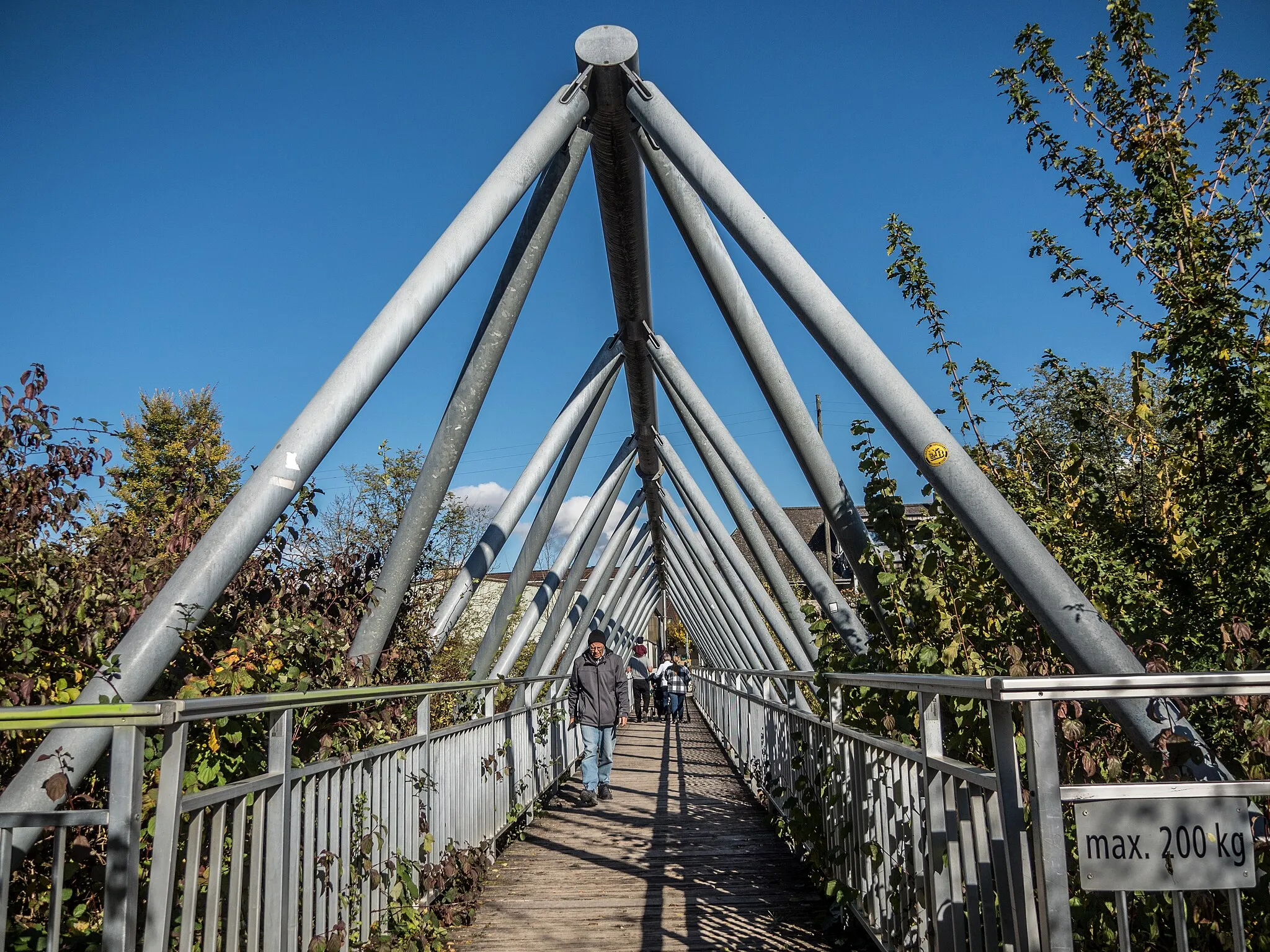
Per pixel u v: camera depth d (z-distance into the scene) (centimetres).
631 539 2014
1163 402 398
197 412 1546
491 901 518
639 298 860
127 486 471
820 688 462
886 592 450
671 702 1820
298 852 291
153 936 193
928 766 270
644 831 738
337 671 453
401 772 412
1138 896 253
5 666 320
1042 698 186
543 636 1257
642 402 1133
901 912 319
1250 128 416
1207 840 185
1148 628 361
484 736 600
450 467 612
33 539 361
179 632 338
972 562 401
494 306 647
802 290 423
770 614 1138
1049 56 441
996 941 226
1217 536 374
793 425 566
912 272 468
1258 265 396
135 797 188
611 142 635
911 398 378
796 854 611
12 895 300
